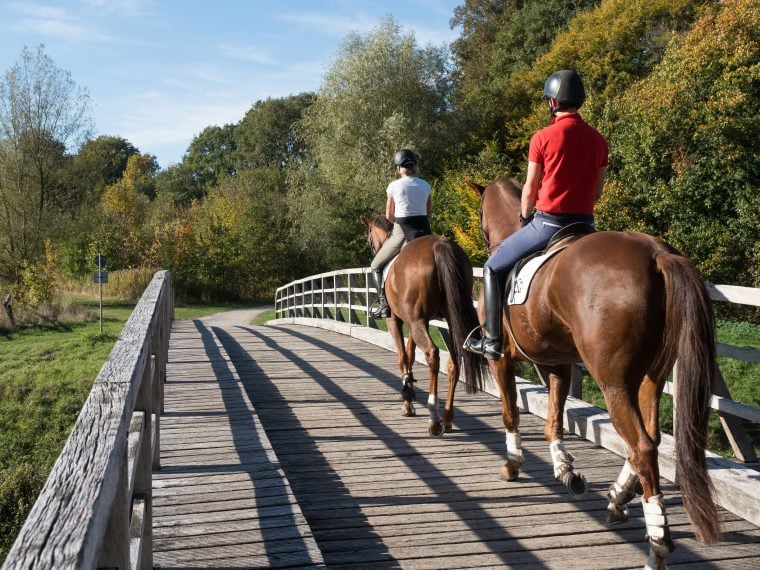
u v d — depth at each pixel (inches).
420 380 350.9
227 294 1800.0
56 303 1245.7
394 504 176.4
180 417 238.8
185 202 3196.4
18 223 1309.1
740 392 469.4
